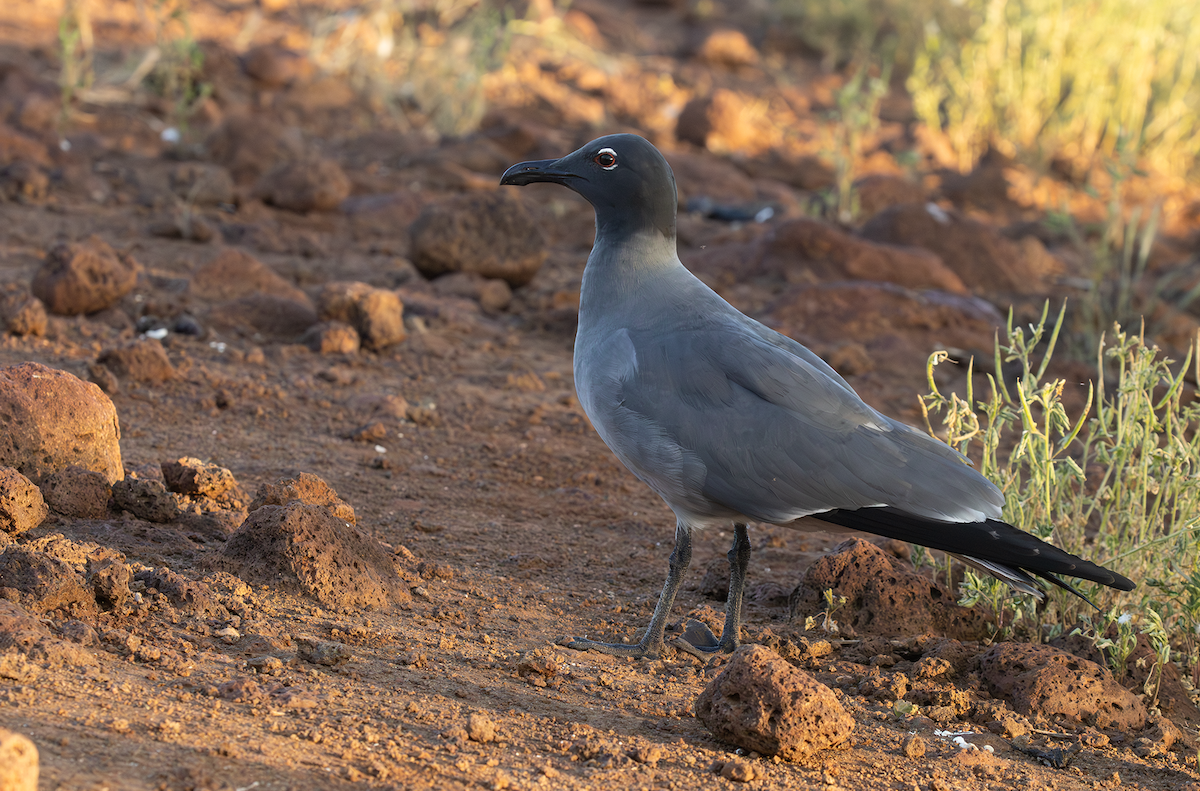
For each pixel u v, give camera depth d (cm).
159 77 2828
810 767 756
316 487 1059
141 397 1355
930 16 3953
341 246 2108
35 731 642
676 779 717
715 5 4616
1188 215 2781
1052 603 1030
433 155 2672
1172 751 846
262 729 700
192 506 1067
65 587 816
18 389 1005
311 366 1559
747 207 2550
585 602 1033
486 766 696
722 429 871
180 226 2006
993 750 820
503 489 1284
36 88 2583
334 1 3775
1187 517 1012
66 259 1562
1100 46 3128
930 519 842
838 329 1872
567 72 3594
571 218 2438
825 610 1023
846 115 2619
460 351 1703
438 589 1005
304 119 2903
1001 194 2814
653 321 929
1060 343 1966
